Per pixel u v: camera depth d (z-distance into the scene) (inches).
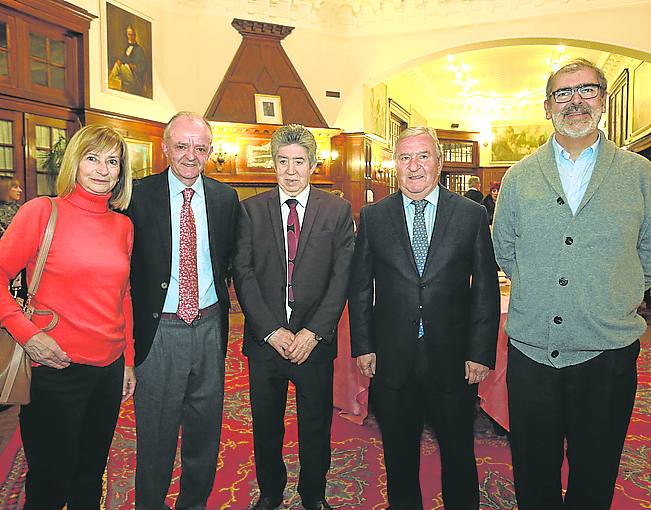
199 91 305.9
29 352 61.1
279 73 323.9
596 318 65.4
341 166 349.4
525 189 70.6
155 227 75.6
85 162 65.9
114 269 67.1
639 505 90.1
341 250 84.1
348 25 343.9
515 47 384.5
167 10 291.6
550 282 67.4
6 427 122.8
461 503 76.8
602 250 65.4
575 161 69.1
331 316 80.7
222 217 79.5
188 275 77.0
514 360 72.2
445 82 488.4
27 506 65.9
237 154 314.3
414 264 75.7
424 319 74.4
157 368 75.9
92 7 244.4
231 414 132.9
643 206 66.0
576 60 68.1
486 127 566.9
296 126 83.1
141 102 274.2
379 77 347.6
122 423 127.0
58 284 64.2
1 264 62.1
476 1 319.0
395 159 76.5
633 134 367.2
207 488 82.0
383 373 77.1
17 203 186.7
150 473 77.8
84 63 239.1
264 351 82.2
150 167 278.8
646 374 166.7
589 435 67.8
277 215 84.1
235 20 312.3
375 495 94.7
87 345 65.3
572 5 304.2
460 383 75.5
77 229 65.6
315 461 83.7
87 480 70.9
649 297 283.6
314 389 82.4
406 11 333.7
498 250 77.2
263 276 82.6
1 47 205.0
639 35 296.0
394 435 78.2
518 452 72.0
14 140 212.7
